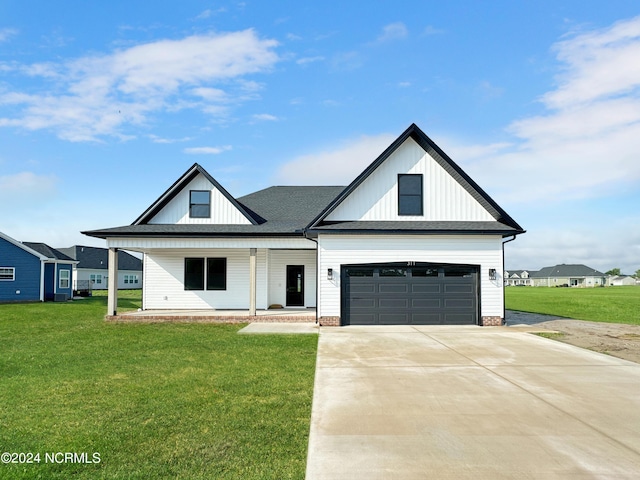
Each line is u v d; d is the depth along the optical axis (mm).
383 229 14617
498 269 14938
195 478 3967
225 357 9508
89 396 6547
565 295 48500
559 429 5125
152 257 19047
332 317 14734
